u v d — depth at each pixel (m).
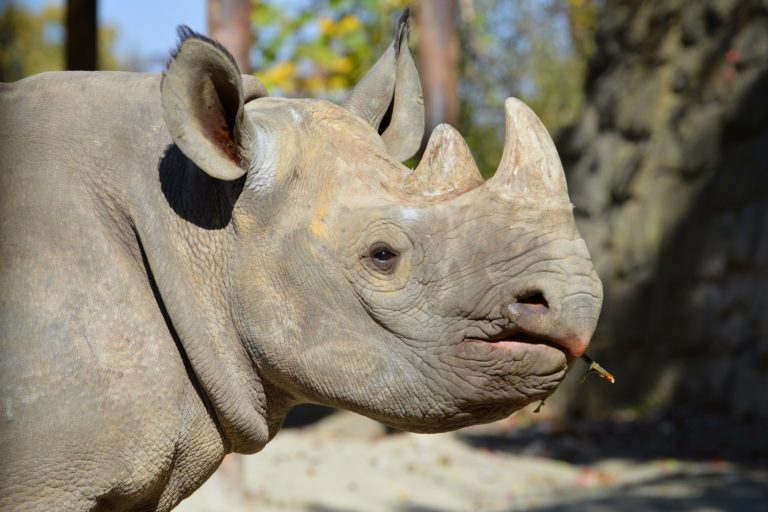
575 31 23.48
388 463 13.90
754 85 17.83
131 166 5.09
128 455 4.77
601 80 21.06
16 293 4.68
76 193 4.95
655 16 20.00
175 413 4.92
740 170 17.78
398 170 5.04
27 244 4.78
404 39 5.77
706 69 18.75
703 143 18.53
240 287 5.04
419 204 4.85
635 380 18.78
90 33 12.12
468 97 21.61
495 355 4.71
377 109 5.71
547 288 4.58
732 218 17.73
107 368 4.72
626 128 20.14
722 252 17.75
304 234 4.96
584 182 20.81
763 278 17.00
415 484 13.09
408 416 4.92
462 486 13.16
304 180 5.02
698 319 17.95
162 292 4.96
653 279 18.92
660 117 19.48
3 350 4.61
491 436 16.36
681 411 17.56
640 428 16.70
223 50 4.73
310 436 15.62
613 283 19.62
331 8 17.33
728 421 16.67
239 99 4.80
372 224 4.87
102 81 5.29
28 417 4.59
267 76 16.92
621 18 20.83
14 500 4.62
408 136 5.73
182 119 4.79
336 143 5.09
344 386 4.95
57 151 5.01
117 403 4.72
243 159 4.95
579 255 4.64
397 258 4.84
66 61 12.13
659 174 19.23
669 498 12.06
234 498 11.66
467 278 4.72
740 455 14.59
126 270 4.93
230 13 11.21
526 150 4.76
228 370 5.10
